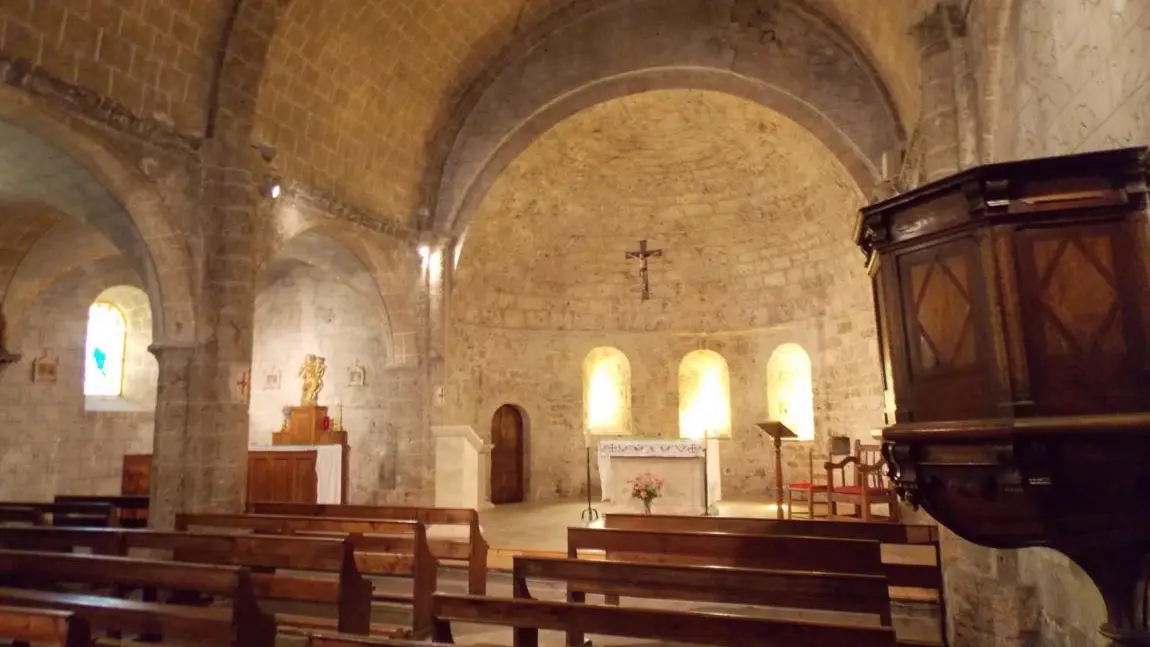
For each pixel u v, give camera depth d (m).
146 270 8.99
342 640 3.29
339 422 14.44
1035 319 2.99
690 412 16.67
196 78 9.15
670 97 13.38
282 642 5.61
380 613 6.88
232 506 8.98
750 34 11.75
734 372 16.20
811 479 12.02
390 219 12.55
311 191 10.82
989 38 5.42
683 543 5.81
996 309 3.02
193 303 8.94
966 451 3.06
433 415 12.91
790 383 15.80
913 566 6.08
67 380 12.35
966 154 5.86
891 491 10.39
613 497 11.13
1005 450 2.86
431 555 6.38
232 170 9.30
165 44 8.65
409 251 13.09
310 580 5.42
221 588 4.10
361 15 10.53
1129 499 2.85
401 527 7.14
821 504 11.77
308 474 12.25
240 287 9.25
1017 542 3.23
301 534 6.51
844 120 11.04
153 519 8.62
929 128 6.09
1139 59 3.34
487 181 13.20
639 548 5.94
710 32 11.98
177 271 8.86
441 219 13.25
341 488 13.00
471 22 12.00
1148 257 2.92
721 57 11.87
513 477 15.99
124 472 13.03
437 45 11.95
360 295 14.59
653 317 16.67
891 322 3.61
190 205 9.03
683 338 16.55
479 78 13.11
